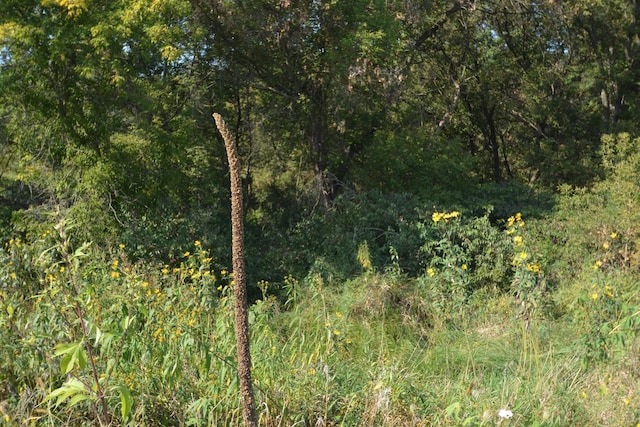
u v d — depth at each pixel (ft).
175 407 15.75
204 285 23.30
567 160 65.10
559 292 33.71
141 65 49.08
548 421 16.51
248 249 45.14
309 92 53.36
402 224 42.06
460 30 63.05
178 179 43.42
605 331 21.06
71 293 15.55
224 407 16.16
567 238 41.83
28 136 41.29
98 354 16.38
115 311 17.26
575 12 59.62
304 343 22.79
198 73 53.88
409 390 18.28
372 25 48.19
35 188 44.96
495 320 31.30
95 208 39.96
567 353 21.94
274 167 62.13
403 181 51.96
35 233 38.96
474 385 19.76
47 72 40.47
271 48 51.34
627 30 65.87
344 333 26.09
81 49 40.29
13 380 15.94
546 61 67.87
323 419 16.58
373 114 54.54
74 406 15.23
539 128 71.26
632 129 64.69
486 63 66.74
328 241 43.11
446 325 31.22
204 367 15.72
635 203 40.34
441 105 66.33
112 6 41.39
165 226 41.04
